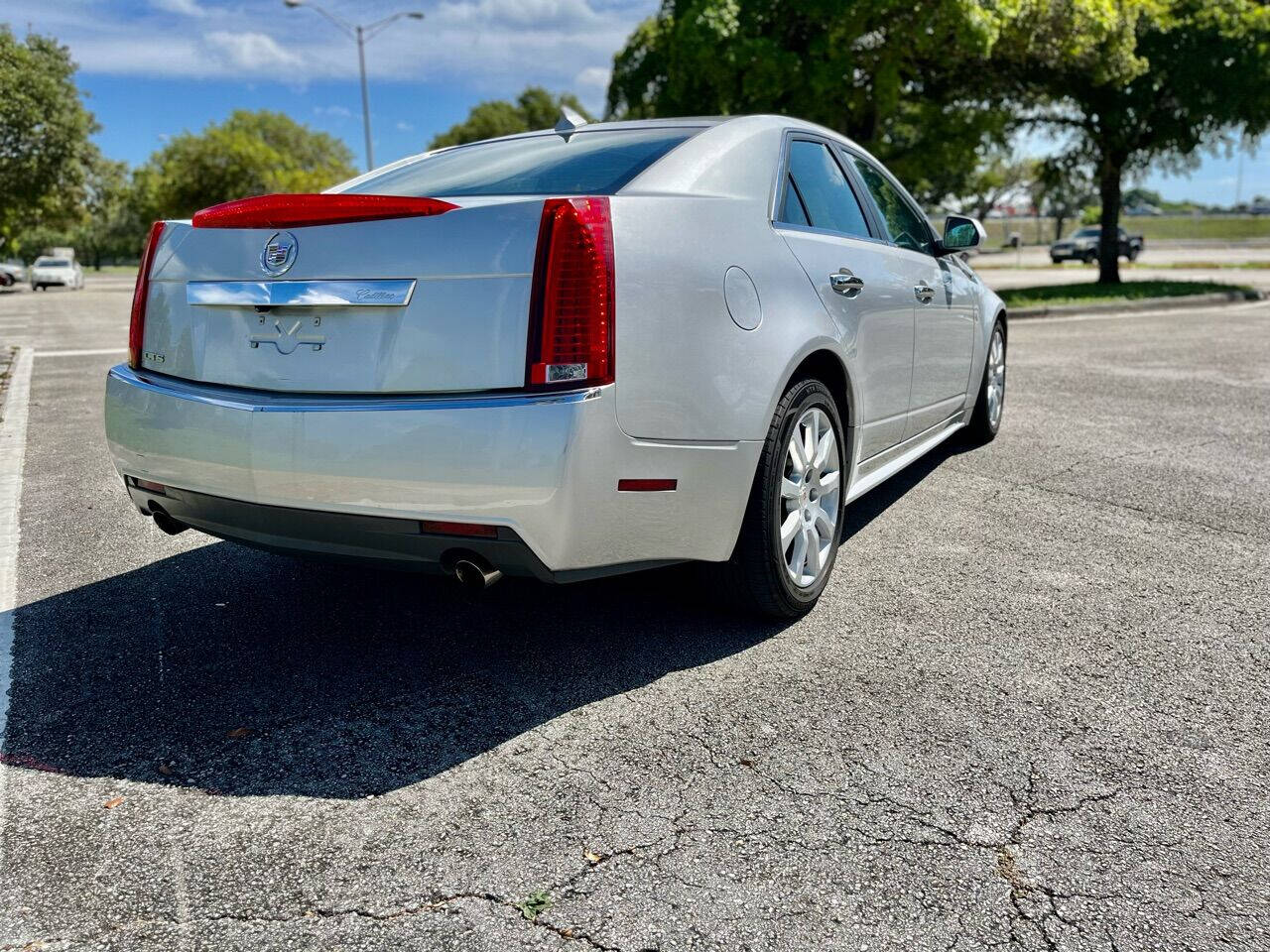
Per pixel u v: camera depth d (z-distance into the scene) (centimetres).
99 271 9181
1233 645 296
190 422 266
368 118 3147
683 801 218
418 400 239
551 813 214
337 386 250
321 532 256
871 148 1844
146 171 6706
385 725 254
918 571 360
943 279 440
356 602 338
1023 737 244
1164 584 345
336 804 220
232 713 261
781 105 1681
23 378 937
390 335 244
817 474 317
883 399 369
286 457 249
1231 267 3044
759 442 276
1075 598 333
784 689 269
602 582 351
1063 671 279
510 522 235
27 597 348
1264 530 403
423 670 285
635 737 245
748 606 304
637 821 211
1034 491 466
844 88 1669
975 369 509
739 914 182
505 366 235
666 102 1855
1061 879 191
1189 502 444
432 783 227
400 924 181
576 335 234
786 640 302
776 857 198
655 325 248
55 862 201
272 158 5072
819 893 187
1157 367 877
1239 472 495
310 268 253
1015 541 392
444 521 239
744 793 220
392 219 245
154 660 294
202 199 5066
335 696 270
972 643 298
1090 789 221
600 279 237
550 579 248
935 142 1867
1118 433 591
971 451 552
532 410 230
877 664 284
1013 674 277
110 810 218
